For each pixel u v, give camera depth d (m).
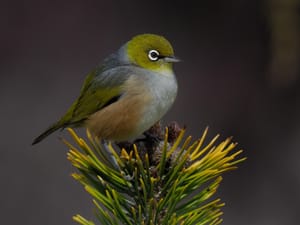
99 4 17.56
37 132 17.22
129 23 17.64
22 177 16.77
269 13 13.68
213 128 16.48
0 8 17.31
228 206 16.31
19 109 17.34
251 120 16.31
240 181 16.34
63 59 17.48
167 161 5.46
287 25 13.47
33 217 16.52
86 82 8.24
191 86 16.84
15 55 17.41
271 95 16.06
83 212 16.34
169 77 8.02
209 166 5.21
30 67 17.44
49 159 16.88
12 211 16.44
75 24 17.55
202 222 4.98
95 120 8.00
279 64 13.68
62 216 16.34
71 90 17.41
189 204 5.16
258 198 16.28
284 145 16.20
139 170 5.48
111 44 17.55
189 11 17.22
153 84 7.88
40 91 17.44
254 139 16.30
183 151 5.46
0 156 16.95
